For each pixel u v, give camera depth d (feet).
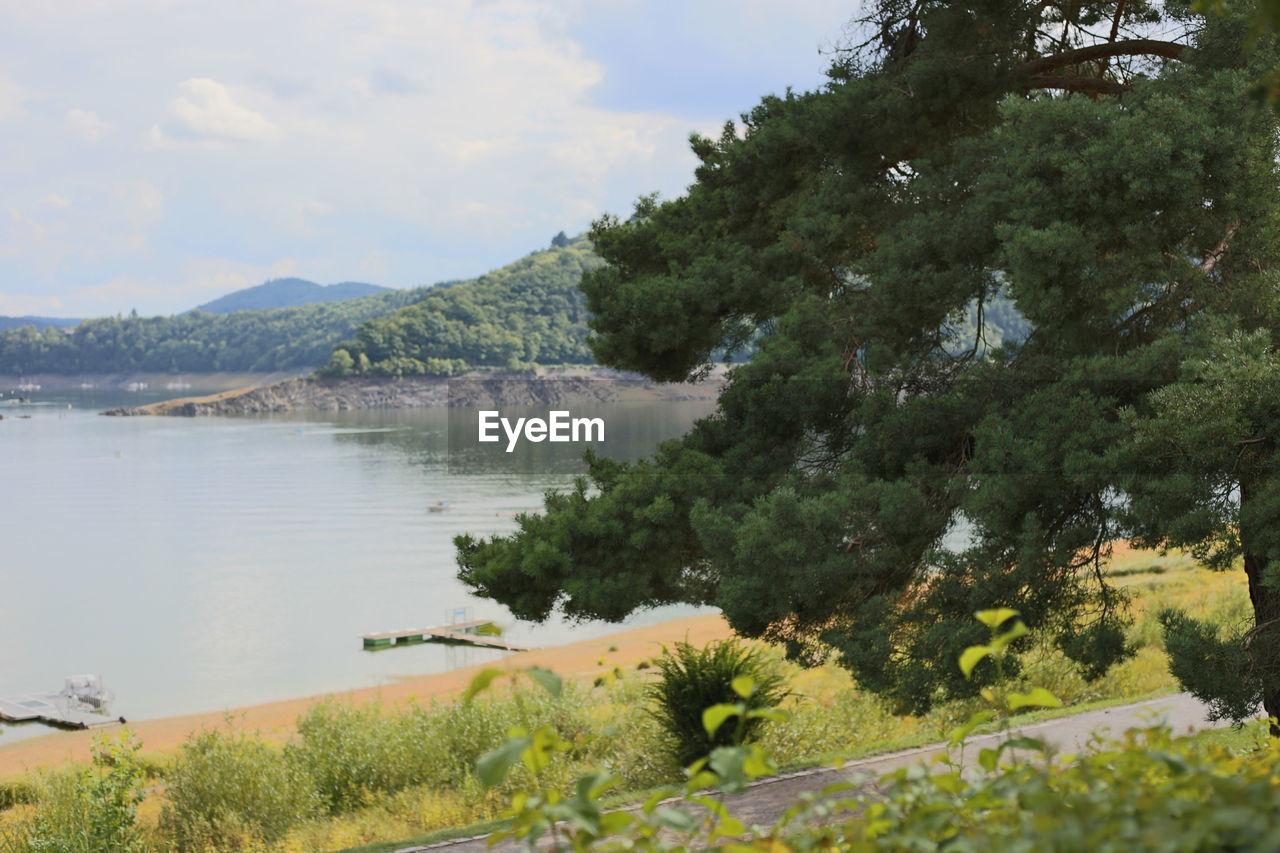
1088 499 34.17
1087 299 34.81
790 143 49.98
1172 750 10.49
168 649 176.76
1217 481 30.42
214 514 353.92
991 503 32.42
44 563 267.80
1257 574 34.94
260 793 49.03
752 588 34.58
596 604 40.19
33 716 134.31
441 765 51.62
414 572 244.63
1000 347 38.78
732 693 43.21
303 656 168.45
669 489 40.91
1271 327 34.09
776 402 40.24
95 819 42.86
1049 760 9.30
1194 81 36.01
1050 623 35.91
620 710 59.88
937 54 45.06
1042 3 46.09
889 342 41.73
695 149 56.70
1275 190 33.63
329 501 379.96
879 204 47.62
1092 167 33.78
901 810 8.95
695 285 47.29
